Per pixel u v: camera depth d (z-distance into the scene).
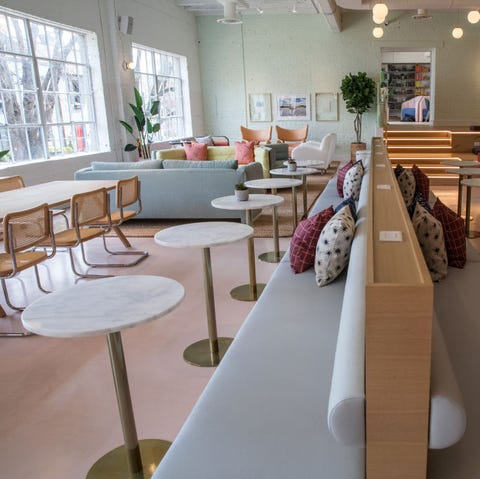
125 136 9.38
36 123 7.36
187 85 12.32
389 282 1.14
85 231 4.25
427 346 1.11
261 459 1.35
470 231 5.23
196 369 2.65
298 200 7.29
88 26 8.26
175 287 1.82
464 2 8.99
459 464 1.32
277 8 11.79
